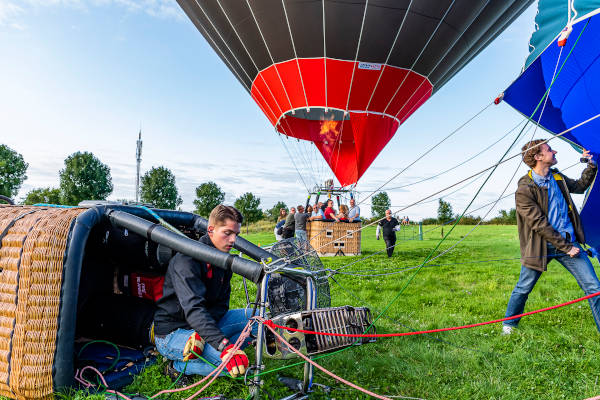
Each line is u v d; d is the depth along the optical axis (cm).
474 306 525
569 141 445
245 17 1004
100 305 325
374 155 1184
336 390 275
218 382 273
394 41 973
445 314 486
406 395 276
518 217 404
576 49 398
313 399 261
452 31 972
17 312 240
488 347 364
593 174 405
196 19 1138
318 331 220
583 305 496
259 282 240
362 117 1098
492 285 668
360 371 311
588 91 413
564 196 393
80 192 5697
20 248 244
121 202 342
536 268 389
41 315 239
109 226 293
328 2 930
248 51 1076
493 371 315
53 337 241
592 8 362
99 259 326
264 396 254
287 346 218
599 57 390
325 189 1747
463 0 915
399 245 1709
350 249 1303
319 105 1084
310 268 302
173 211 352
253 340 301
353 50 985
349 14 940
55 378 240
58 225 249
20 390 236
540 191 385
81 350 300
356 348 359
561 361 332
